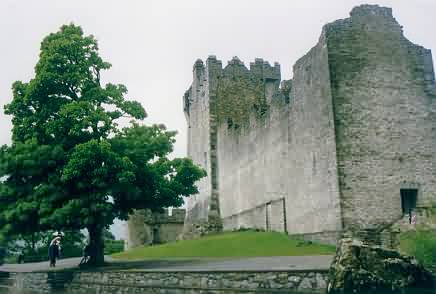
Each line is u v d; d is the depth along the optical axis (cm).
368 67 3225
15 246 6100
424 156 3194
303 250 2997
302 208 3553
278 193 4031
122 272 2345
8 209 2872
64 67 3000
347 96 3172
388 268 1636
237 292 1839
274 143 4131
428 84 3288
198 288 1970
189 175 3259
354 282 1602
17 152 2867
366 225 3033
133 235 6184
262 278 1795
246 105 5728
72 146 2938
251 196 4631
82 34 3138
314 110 3394
